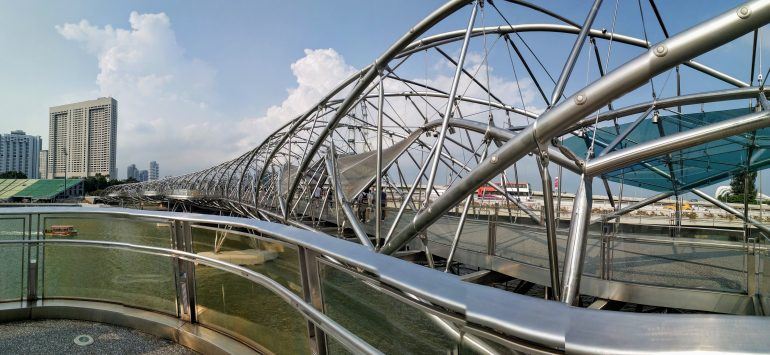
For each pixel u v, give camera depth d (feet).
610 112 66.85
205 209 263.29
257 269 14.47
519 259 44.01
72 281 20.70
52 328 18.80
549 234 28.91
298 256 11.69
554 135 26.25
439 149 42.96
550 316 4.58
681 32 20.21
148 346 16.93
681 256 40.55
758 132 42.68
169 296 18.76
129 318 18.83
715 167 57.21
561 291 26.86
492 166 29.71
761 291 30.35
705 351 3.52
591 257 42.50
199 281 17.61
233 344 15.65
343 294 10.27
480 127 61.46
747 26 18.39
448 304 5.60
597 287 36.32
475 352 6.07
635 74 21.53
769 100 50.01
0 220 20.30
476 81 87.76
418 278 6.73
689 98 57.67
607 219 69.41
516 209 89.20
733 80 64.69
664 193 70.13
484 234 58.70
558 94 32.73
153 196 263.08
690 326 3.89
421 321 7.51
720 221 103.76
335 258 9.06
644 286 33.86
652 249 42.57
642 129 65.26
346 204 61.16
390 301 8.55
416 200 144.36
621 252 43.83
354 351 8.25
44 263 20.89
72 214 20.58
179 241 18.25
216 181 218.79
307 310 10.59
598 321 4.28
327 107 110.93
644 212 137.28
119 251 19.76
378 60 48.60
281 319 13.62
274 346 13.99
